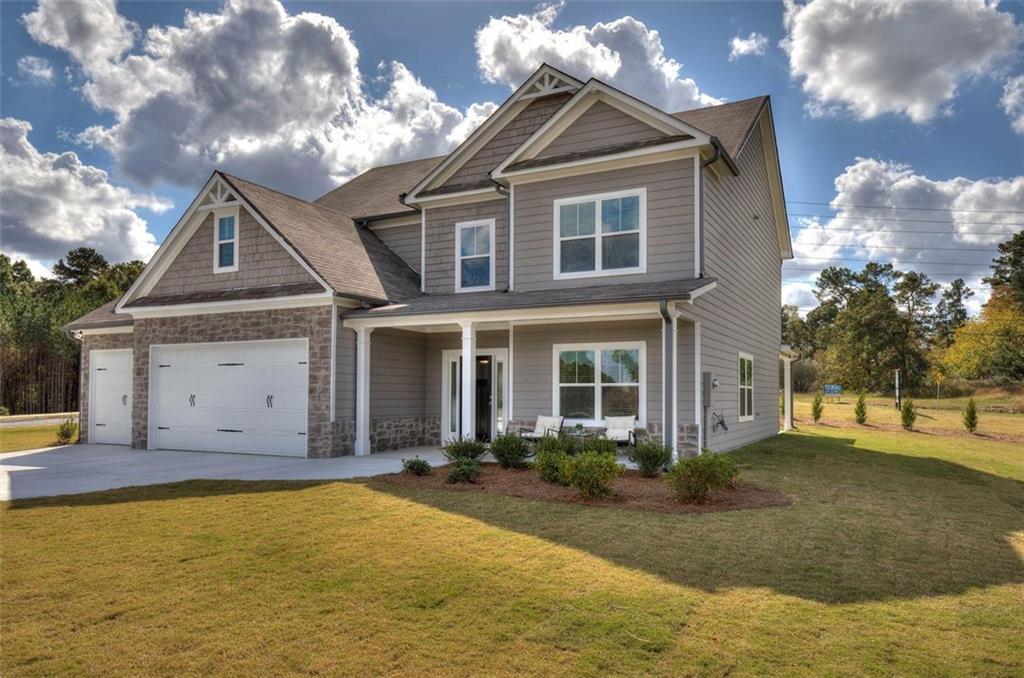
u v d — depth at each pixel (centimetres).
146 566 517
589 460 788
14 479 980
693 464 764
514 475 962
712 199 1234
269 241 1342
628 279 1198
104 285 3806
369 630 391
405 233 1616
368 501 774
